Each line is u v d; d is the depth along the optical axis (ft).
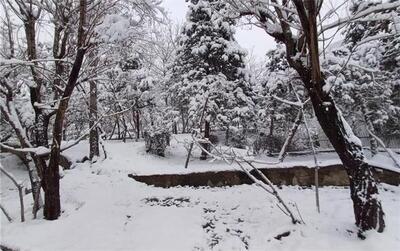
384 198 24.22
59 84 25.13
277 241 17.51
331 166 29.58
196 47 46.73
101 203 25.36
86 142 51.39
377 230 16.14
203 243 17.92
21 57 25.29
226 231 19.51
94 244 18.40
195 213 22.33
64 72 26.32
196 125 45.34
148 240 18.45
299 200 23.82
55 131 22.22
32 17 23.81
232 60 47.50
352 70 37.29
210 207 23.97
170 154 49.83
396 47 36.78
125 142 58.70
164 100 70.64
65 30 23.61
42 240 19.13
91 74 24.97
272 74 45.83
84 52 21.34
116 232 19.94
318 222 18.89
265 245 17.42
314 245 16.40
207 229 19.92
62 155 44.16
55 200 22.50
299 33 18.90
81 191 28.81
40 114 24.93
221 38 46.65
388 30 24.64
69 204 25.67
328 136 16.97
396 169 23.13
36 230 20.49
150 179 32.12
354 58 38.19
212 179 31.35
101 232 19.94
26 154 23.72
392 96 42.19
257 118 50.06
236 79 48.98
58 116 22.15
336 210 20.85
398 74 39.99
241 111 46.93
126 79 46.42
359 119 42.11
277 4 16.88
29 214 23.91
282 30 17.95
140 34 24.38
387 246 15.02
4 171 22.00
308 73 17.01
